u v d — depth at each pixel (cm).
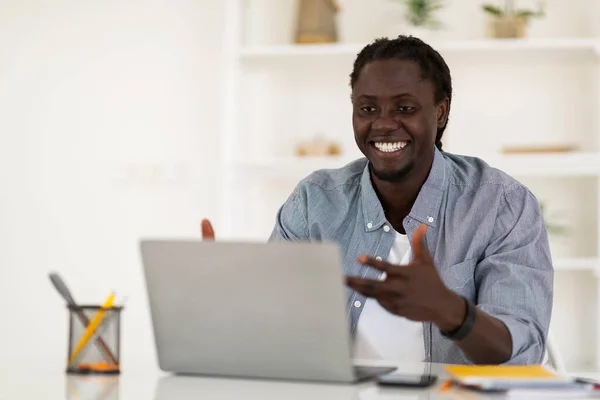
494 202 215
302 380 158
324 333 151
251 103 459
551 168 406
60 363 202
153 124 476
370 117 213
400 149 211
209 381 160
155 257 158
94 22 483
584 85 435
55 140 486
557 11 436
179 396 142
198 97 472
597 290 429
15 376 171
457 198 219
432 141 216
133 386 154
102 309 173
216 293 156
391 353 212
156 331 165
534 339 178
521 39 412
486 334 165
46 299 488
